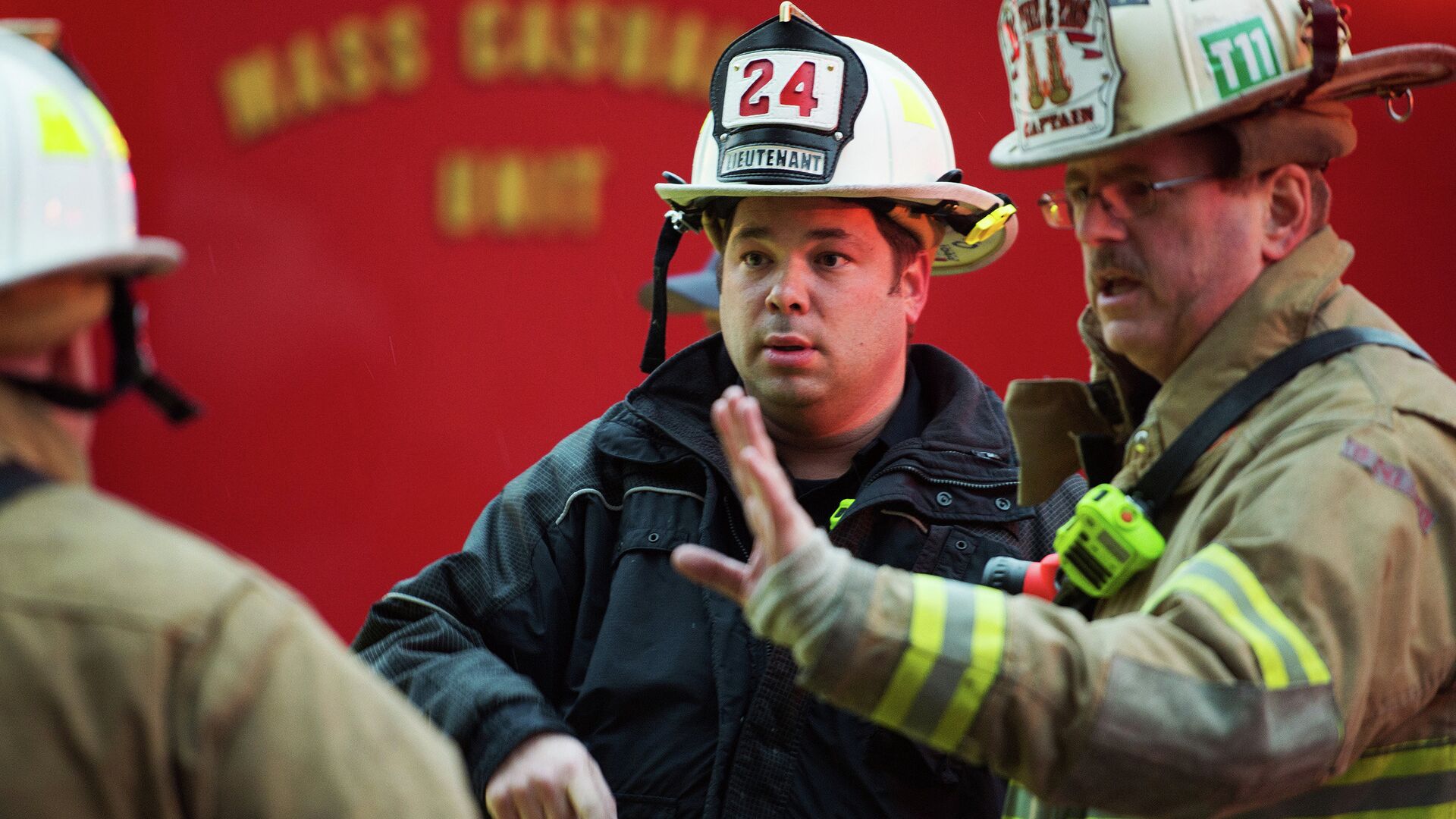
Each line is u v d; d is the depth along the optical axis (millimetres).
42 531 2520
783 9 4758
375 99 14133
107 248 2758
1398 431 3264
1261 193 3592
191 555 2609
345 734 2566
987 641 3012
